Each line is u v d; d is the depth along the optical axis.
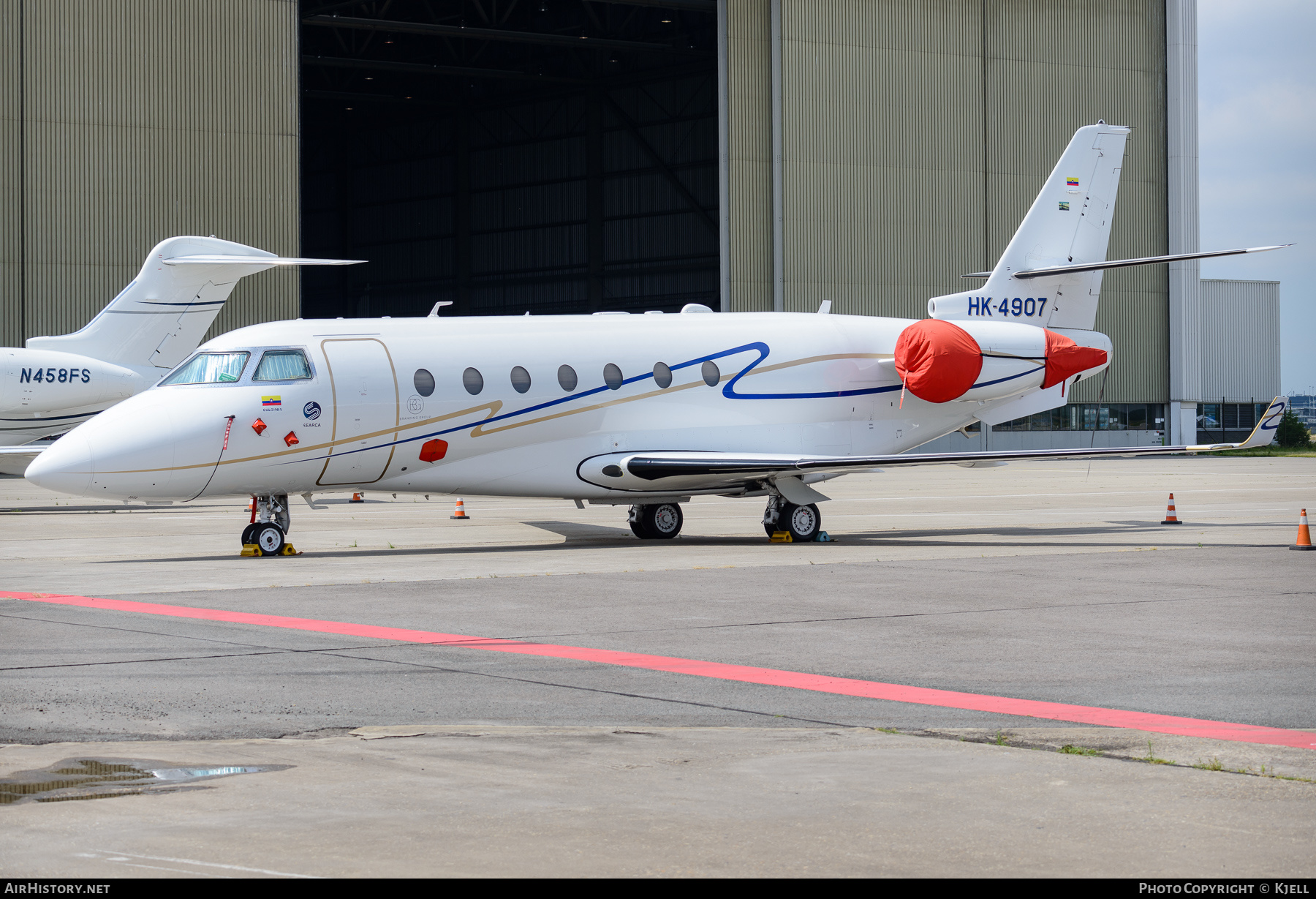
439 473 33.03
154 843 9.59
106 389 51.28
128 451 29.53
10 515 47.47
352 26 91.81
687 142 103.69
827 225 86.38
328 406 31.20
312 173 129.00
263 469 30.73
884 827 10.10
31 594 24.11
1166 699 15.28
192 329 53.12
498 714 14.38
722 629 20.17
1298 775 11.71
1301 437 119.69
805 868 9.13
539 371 33.94
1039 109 92.88
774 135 84.94
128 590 24.62
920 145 89.19
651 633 19.77
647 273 106.88
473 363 33.16
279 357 31.11
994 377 38.72
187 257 52.50
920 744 12.95
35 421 51.03
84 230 69.94
